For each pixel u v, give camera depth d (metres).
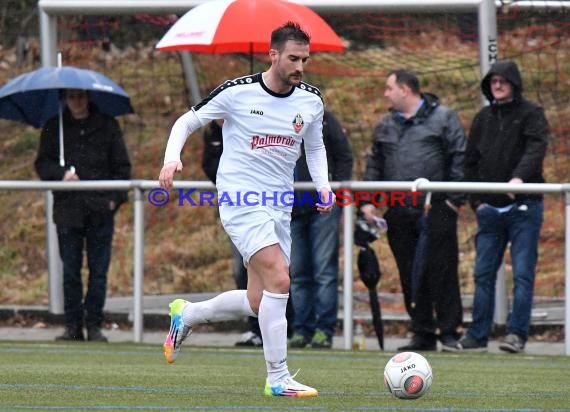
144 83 53.47
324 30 34.44
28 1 58.00
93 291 35.59
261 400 20.05
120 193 35.50
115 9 39.72
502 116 32.62
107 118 36.09
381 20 48.75
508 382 24.30
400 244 33.78
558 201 38.84
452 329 33.28
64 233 35.44
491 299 32.78
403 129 33.75
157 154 51.91
